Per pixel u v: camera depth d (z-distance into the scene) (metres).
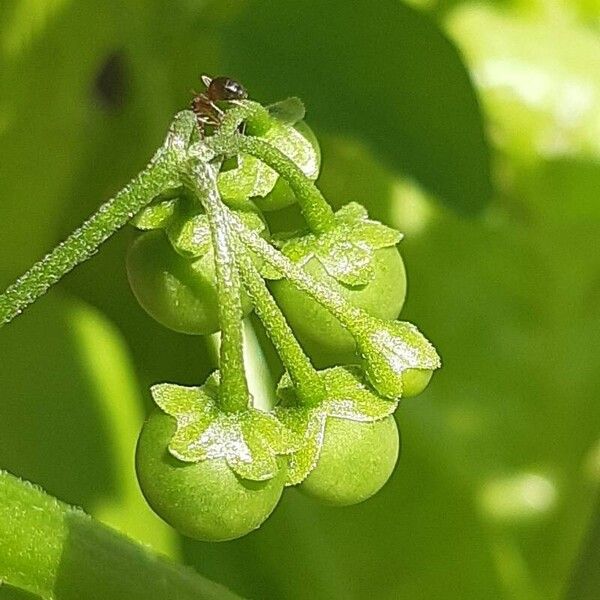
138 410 0.14
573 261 0.17
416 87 0.12
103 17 0.14
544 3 0.17
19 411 0.14
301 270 0.09
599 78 0.17
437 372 0.17
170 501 0.09
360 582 0.15
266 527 0.14
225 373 0.09
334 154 0.16
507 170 0.17
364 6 0.12
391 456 0.09
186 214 0.09
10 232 0.14
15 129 0.14
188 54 0.14
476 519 0.16
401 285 0.10
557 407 0.17
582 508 0.17
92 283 0.14
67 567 0.10
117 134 0.14
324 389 0.09
